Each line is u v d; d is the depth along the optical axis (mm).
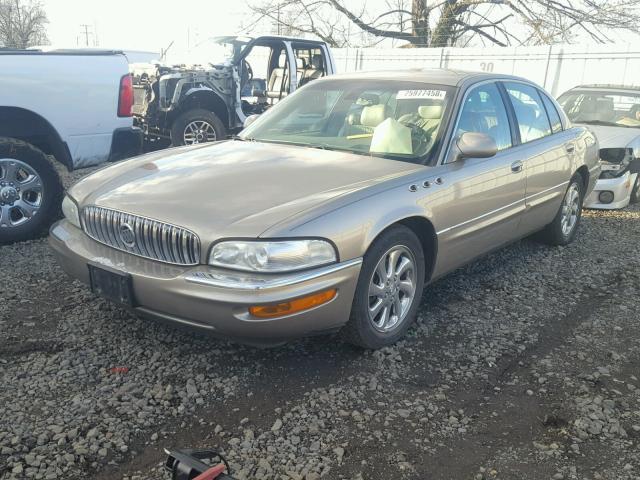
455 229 4156
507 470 2748
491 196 4500
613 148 7918
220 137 9750
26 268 4953
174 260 3277
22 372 3361
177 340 3799
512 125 4996
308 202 3336
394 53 17297
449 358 3764
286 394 3271
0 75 5305
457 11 22188
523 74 14891
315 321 3236
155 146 10359
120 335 3844
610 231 7113
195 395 3219
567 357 3848
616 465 2805
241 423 3004
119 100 6043
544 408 3254
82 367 3443
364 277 3473
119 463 2689
